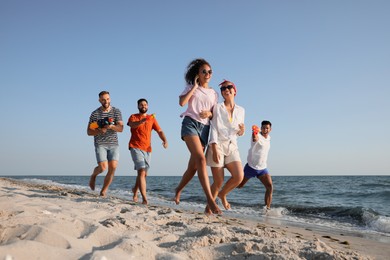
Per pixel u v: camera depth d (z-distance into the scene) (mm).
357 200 12453
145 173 6668
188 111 4375
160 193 13570
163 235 2596
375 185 23766
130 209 4230
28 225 2014
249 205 8828
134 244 1989
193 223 3521
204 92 4410
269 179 7379
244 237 2600
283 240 2598
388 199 12766
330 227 5504
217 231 2666
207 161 4512
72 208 3703
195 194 13289
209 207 4391
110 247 1991
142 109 6777
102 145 6633
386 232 5145
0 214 2533
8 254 1569
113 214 3520
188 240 2373
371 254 2855
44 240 1892
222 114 4410
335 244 3320
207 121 4418
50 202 4141
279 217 6648
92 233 2133
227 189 4602
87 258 1716
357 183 27812
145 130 6695
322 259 2184
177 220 3656
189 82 4500
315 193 15531
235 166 4500
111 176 6668
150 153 6801
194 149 4203
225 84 4492
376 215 6324
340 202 11586
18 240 1832
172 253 2039
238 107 4555
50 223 2271
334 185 24594
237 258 2113
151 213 4012
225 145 4457
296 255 2127
